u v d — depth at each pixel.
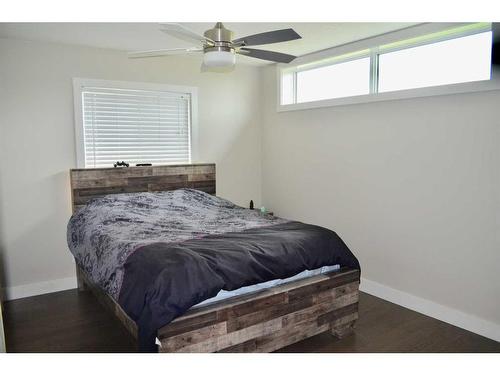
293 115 4.55
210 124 4.66
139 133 4.20
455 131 2.99
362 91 3.79
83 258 3.06
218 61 2.46
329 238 2.84
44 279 3.75
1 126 3.47
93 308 3.38
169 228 3.00
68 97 3.76
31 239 3.67
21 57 3.52
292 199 4.68
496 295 2.81
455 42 3.02
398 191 3.45
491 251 2.83
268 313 2.41
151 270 2.14
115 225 3.05
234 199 4.96
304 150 4.44
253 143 5.06
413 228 3.34
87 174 3.76
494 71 2.70
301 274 2.69
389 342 2.79
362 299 3.61
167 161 4.41
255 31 3.30
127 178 3.98
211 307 2.20
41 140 3.66
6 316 3.22
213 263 2.26
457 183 3.00
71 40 3.56
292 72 4.66
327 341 2.79
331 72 4.13
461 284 3.02
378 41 3.49
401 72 3.44
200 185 4.48
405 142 3.35
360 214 3.82
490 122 2.78
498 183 2.76
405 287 3.44
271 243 2.59
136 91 4.13
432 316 3.22
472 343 2.77
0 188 3.50
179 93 4.39
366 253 3.79
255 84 4.98
